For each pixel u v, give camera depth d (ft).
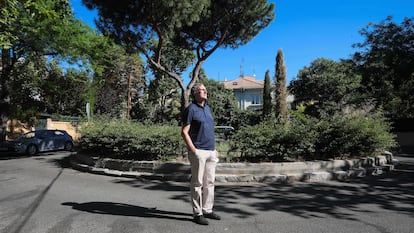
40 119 79.36
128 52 43.98
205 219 14.51
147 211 16.57
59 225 14.29
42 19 31.73
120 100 100.07
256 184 24.13
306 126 28.96
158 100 111.45
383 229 13.89
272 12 44.21
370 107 41.96
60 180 26.27
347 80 107.76
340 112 36.04
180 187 23.20
